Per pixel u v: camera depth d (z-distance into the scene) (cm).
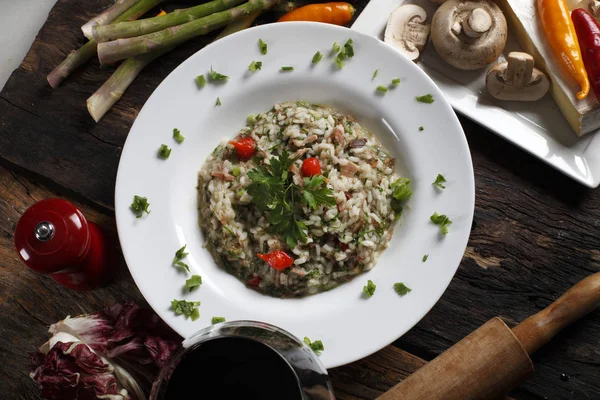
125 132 67
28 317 66
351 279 61
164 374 51
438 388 56
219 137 64
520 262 65
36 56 69
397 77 61
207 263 61
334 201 58
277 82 62
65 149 67
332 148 61
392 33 65
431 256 59
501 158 66
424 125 60
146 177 60
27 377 65
